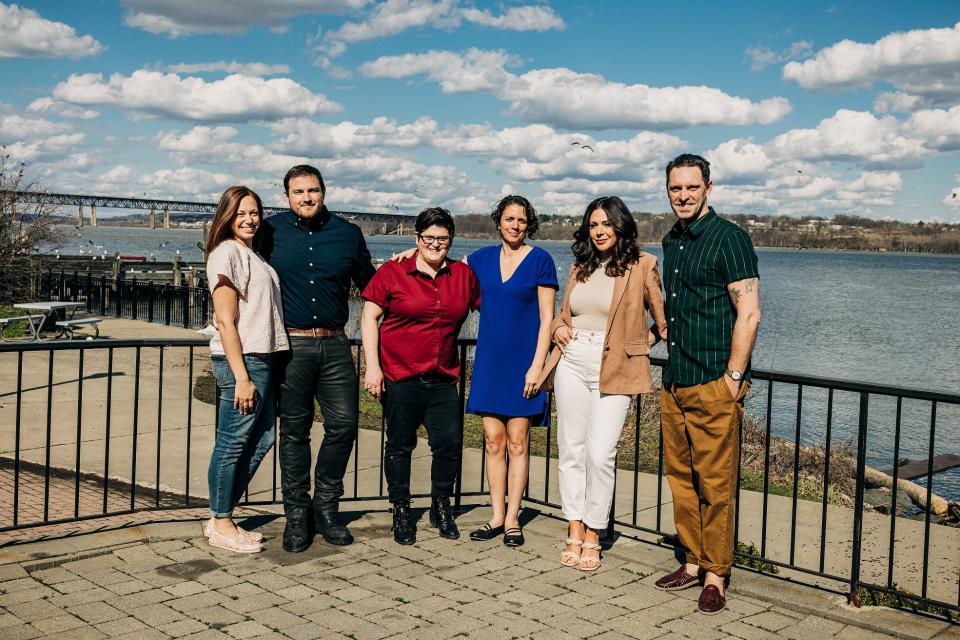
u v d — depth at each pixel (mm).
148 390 10680
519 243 4828
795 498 4352
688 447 4293
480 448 8430
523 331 4832
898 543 5816
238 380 4352
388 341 4812
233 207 4363
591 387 4594
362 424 9234
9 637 3451
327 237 4613
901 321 37719
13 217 23234
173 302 23844
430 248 4656
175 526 4941
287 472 4734
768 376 4371
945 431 15039
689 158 4082
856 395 18641
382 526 5211
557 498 6566
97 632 3539
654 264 4477
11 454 7250
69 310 21719
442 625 3746
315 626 3686
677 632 3771
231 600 3951
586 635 3693
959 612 4188
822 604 4098
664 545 5008
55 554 4406
